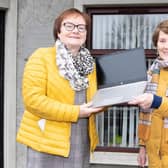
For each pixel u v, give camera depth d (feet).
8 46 15.05
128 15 15.33
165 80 8.84
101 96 7.92
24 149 15.28
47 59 8.02
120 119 15.61
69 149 8.13
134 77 8.01
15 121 15.21
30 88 7.89
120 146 15.51
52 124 8.08
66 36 8.00
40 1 14.96
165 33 8.77
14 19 14.98
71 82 7.97
